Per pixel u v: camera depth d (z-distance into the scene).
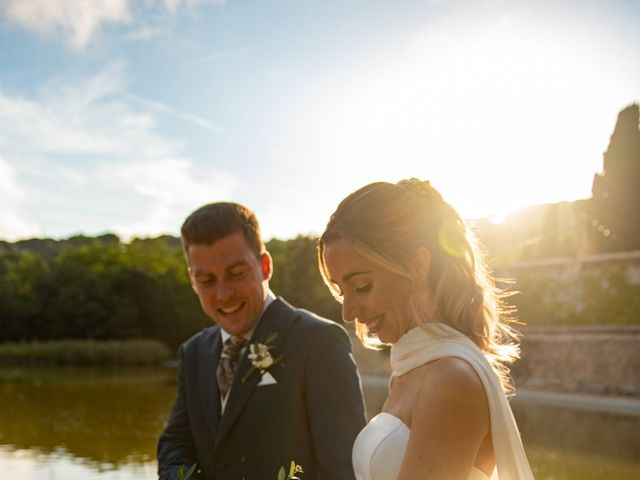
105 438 13.18
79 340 48.31
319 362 2.61
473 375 1.45
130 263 61.56
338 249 1.62
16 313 48.22
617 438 14.43
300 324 2.71
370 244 1.59
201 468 2.78
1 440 12.92
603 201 42.41
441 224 1.67
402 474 1.42
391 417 1.60
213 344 2.90
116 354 43.62
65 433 13.77
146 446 12.30
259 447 2.58
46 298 48.78
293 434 2.57
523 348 30.77
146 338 49.94
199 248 2.70
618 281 30.84
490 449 1.51
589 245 42.03
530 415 19.02
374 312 1.64
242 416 2.63
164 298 50.28
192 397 2.87
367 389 26.47
